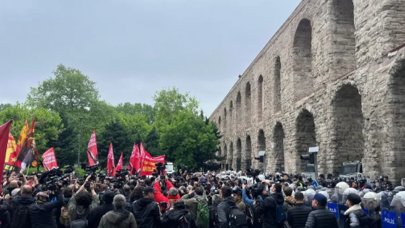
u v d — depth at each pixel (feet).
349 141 85.66
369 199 30.76
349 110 86.38
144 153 75.56
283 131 127.34
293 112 110.11
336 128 85.35
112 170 73.92
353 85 77.20
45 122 213.05
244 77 177.78
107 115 293.02
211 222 35.91
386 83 65.26
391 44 66.03
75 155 236.84
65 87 281.74
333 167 84.58
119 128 214.07
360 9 74.90
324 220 25.72
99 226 24.39
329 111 87.04
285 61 117.60
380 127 67.26
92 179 44.86
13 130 218.38
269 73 135.44
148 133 263.70
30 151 53.06
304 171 106.32
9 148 59.11
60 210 32.60
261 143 151.43
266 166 137.28
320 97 92.17
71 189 32.91
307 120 107.76
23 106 253.65
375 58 69.26
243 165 177.37
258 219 34.68
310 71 110.32
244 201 36.22
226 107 228.22
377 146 68.33
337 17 88.07
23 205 28.22
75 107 283.38
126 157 208.85
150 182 47.62
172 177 71.05
